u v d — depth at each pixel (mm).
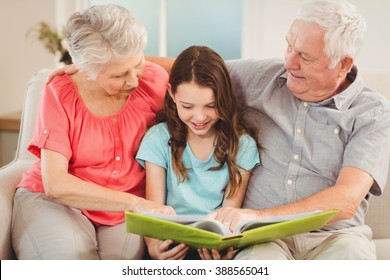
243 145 1660
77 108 1671
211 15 3615
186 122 1592
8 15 3334
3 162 3057
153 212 1427
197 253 1646
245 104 1754
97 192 1540
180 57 1568
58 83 1685
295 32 1512
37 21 3330
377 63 3258
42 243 1509
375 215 1907
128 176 1720
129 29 1478
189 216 1315
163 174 1692
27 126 2039
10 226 1623
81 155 1673
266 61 1771
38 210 1604
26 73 3396
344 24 1471
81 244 1528
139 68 1572
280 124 1658
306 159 1624
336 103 1586
